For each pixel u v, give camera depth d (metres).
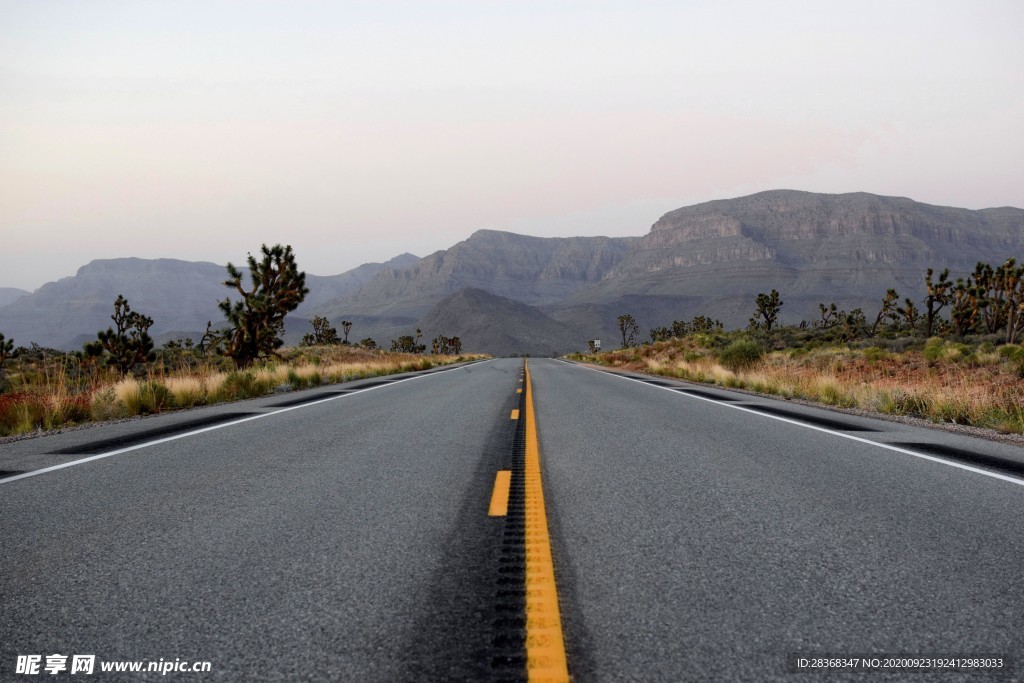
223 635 2.51
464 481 5.38
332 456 6.63
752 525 4.04
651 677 2.16
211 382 15.51
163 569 3.27
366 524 4.07
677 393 15.38
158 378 16.34
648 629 2.54
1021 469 5.89
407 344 123.50
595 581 3.06
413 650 2.36
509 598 2.84
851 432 8.40
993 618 2.67
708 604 2.79
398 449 7.08
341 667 2.24
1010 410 10.32
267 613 2.71
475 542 3.68
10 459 6.57
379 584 3.03
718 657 2.31
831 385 14.70
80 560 3.42
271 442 7.61
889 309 61.56
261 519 4.21
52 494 4.96
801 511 4.38
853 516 4.25
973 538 3.77
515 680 2.13
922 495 4.85
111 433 8.65
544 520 4.13
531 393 15.36
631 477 5.52
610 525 4.04
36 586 3.05
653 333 125.81
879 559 3.39
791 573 3.18
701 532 3.88
